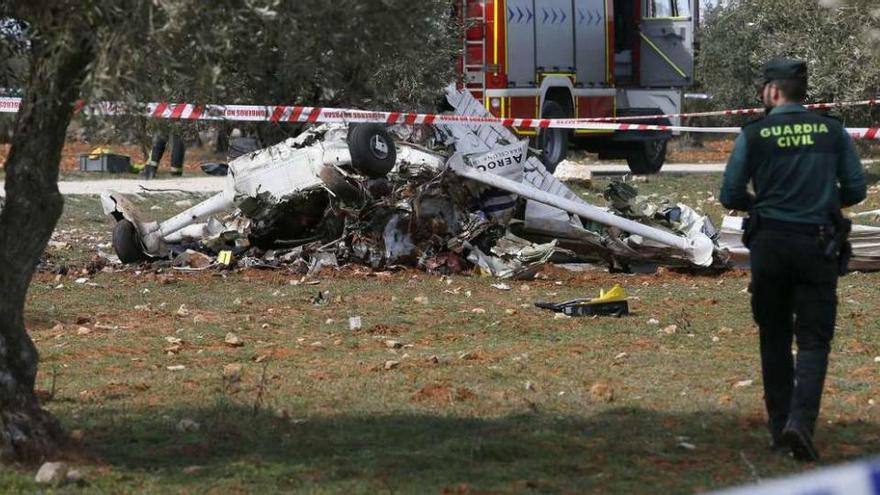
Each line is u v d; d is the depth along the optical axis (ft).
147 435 77.46
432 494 65.10
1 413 69.21
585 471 70.54
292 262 160.76
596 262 171.01
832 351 108.88
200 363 103.65
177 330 119.14
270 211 160.56
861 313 129.39
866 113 296.92
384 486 66.64
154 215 240.73
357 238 160.56
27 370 70.13
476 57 287.28
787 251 71.41
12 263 68.44
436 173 160.15
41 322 123.13
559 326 122.21
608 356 106.73
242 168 161.58
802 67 73.72
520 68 293.23
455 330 120.26
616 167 396.78
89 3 58.70
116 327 120.47
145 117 64.75
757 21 328.49
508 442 76.07
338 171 155.94
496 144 171.12
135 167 353.31
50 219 68.74
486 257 160.04
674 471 70.44
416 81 192.34
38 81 63.98
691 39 331.36
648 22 334.24
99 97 57.93
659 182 320.50
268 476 68.64
